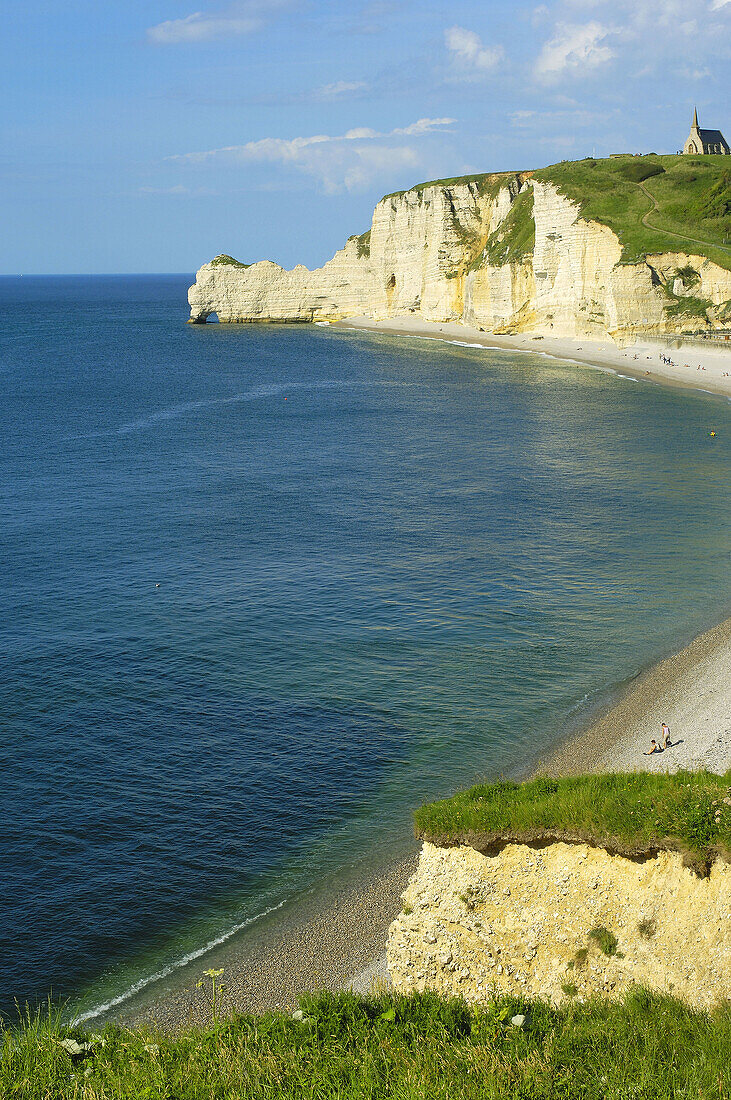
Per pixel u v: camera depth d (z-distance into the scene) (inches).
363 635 1753.2
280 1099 521.7
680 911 658.2
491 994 711.1
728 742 1272.1
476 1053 549.3
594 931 686.5
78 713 1443.2
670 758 1253.7
